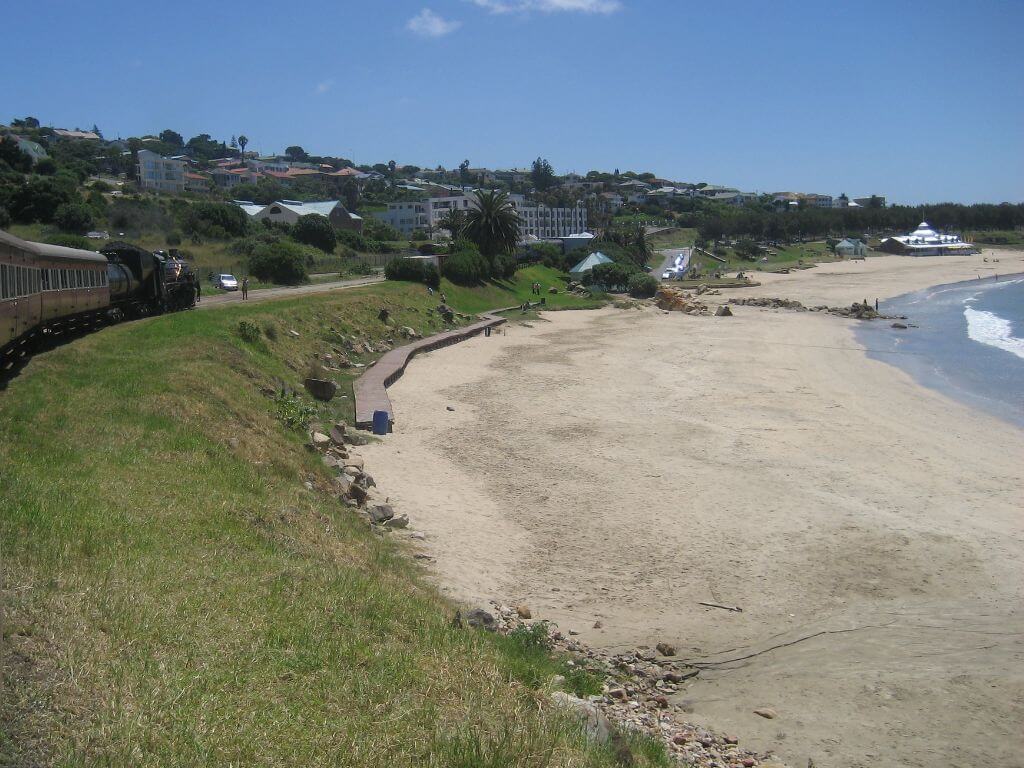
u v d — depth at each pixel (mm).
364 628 11195
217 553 12617
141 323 35000
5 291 21094
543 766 8352
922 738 12133
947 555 19672
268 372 31969
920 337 64688
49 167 119625
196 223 98625
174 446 18172
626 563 18875
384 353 48938
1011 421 35375
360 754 7922
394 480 24031
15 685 7547
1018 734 12242
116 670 8289
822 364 50719
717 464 27281
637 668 14055
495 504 22609
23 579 9680
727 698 13266
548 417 34031
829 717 12695
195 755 7285
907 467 27500
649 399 38500
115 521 12578
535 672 11695
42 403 19156
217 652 9289
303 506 17578
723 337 64750
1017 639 15445
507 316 78625
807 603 17094
